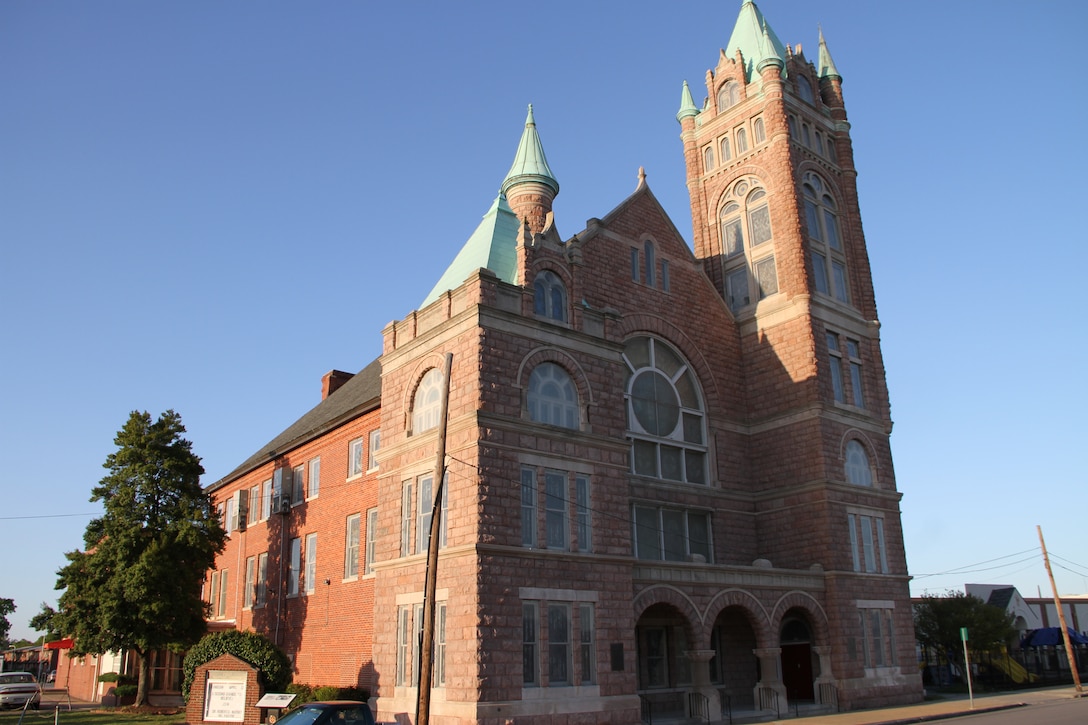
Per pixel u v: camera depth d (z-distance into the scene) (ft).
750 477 129.70
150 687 149.07
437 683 83.61
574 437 92.58
